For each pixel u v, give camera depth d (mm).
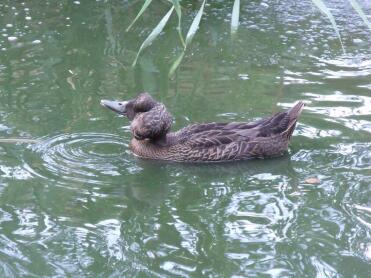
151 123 9234
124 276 6805
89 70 12016
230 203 8266
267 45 13234
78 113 10391
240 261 7059
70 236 7480
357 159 9180
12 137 9578
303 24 14328
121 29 14008
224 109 10555
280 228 7688
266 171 9102
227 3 15469
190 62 12453
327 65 12297
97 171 8922
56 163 9016
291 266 6973
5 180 8547
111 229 7652
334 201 8227
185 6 15281
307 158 9266
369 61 12469
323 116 10312
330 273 6863
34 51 12758
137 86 11383
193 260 7078
